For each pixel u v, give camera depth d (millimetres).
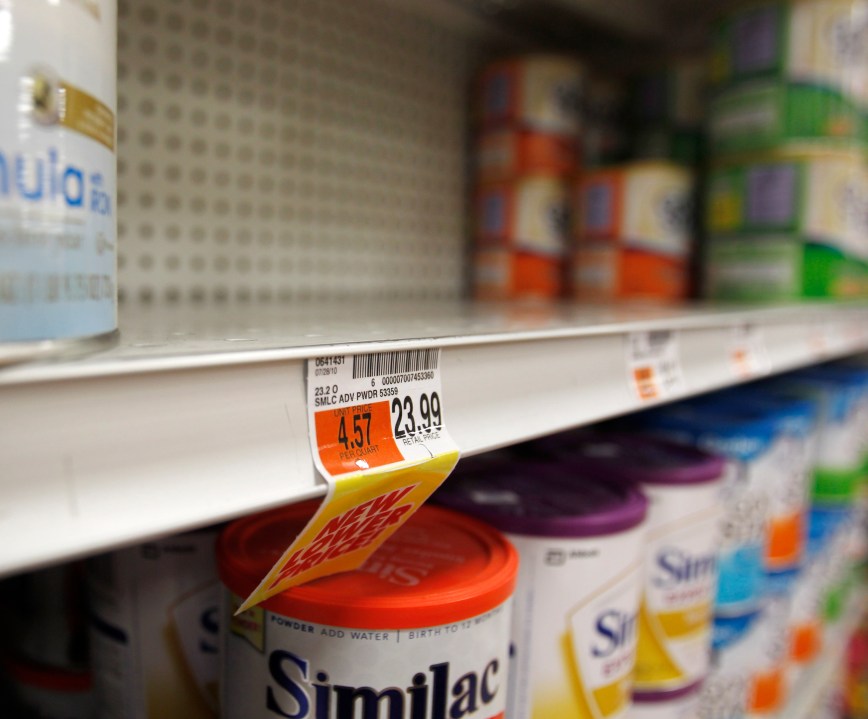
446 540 586
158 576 587
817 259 1200
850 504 1479
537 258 1306
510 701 637
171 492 310
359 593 468
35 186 278
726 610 985
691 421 1016
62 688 717
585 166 1478
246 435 340
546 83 1282
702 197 1441
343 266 1205
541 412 523
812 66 1171
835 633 1571
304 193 1130
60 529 275
